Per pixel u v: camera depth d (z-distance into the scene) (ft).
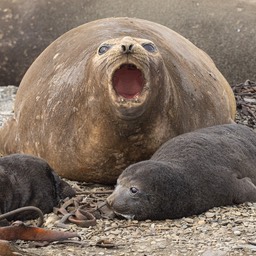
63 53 158.51
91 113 141.49
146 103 134.51
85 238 119.24
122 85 136.36
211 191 129.18
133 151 142.20
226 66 233.35
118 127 138.72
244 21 233.14
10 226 117.29
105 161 143.43
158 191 125.08
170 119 144.05
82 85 144.97
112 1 236.22
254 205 131.54
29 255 111.24
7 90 223.30
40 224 122.62
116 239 118.73
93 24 165.48
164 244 116.16
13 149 161.99
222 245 115.03
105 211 128.06
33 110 155.12
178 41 168.96
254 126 185.57
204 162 130.93
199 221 124.98
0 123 189.16
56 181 134.21
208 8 233.96
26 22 241.55
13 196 128.16
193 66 161.17
